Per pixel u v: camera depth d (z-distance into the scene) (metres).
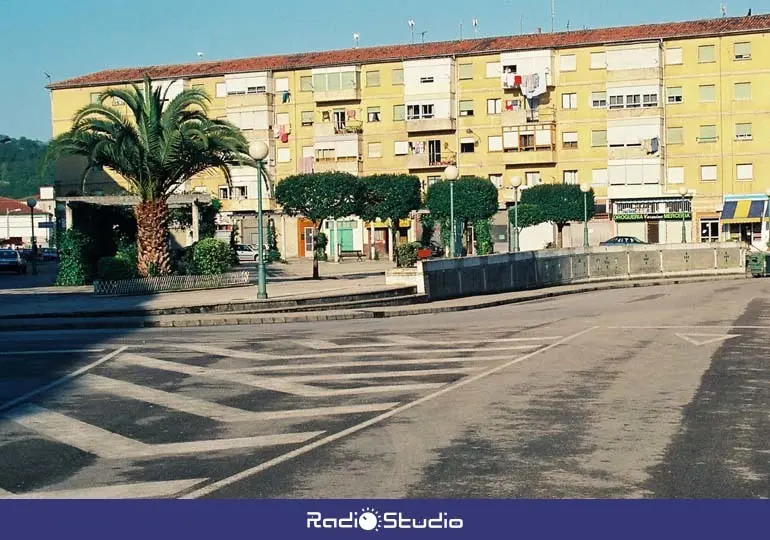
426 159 79.94
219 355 17.03
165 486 8.23
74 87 86.06
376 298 31.94
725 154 73.69
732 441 9.53
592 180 76.69
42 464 9.17
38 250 85.94
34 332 22.88
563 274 42.75
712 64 73.75
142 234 35.22
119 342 19.48
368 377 14.24
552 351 17.17
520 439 9.67
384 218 64.75
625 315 25.33
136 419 11.24
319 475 8.41
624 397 12.17
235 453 9.38
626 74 75.31
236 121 83.12
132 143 33.78
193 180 84.06
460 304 30.58
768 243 63.75
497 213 78.38
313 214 48.31
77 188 85.00
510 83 77.50
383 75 81.06
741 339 18.91
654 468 8.45
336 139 81.56
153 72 86.06
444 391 12.80
